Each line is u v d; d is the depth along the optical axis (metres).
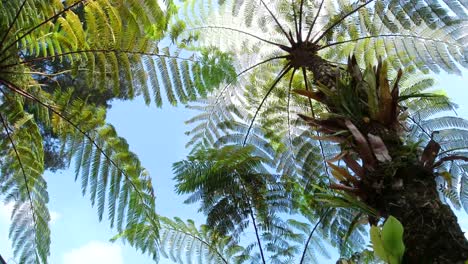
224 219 4.78
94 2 4.08
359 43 4.91
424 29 4.50
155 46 4.43
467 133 4.46
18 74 4.34
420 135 4.57
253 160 4.93
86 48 4.22
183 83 4.55
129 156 4.68
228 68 4.65
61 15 4.23
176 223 5.07
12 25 3.89
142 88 4.51
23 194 4.51
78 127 4.55
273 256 4.82
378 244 1.97
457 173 4.28
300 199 5.04
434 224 2.13
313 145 5.43
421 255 2.06
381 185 2.39
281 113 5.57
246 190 4.83
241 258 4.81
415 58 4.66
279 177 5.20
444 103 4.65
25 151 4.58
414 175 2.38
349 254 4.73
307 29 4.93
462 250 2.04
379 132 2.71
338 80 3.01
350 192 2.50
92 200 4.50
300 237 5.02
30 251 4.44
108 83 4.67
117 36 4.26
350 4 4.79
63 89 6.12
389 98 2.78
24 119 4.39
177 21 4.65
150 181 4.75
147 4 4.10
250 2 5.02
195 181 4.70
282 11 4.98
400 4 4.24
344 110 2.92
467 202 4.19
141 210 4.61
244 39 5.49
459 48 4.41
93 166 4.54
